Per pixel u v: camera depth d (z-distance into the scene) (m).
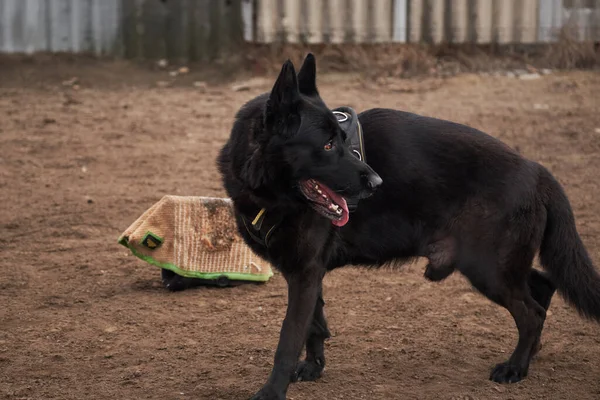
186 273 5.63
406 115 4.30
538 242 4.18
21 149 9.65
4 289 5.63
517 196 4.09
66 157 9.40
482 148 4.16
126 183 8.47
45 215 7.41
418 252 4.26
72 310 5.27
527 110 11.17
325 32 13.75
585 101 11.60
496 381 4.23
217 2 14.36
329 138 3.86
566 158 9.27
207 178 8.63
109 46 14.51
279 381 3.77
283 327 3.89
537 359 4.52
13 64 13.82
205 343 4.74
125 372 4.31
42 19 14.27
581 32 13.84
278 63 13.52
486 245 4.10
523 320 4.18
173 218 5.71
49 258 6.32
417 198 4.14
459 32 13.91
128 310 5.27
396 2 13.75
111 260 6.30
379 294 5.63
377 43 13.83
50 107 11.70
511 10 13.80
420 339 4.83
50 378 4.22
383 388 4.14
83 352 4.59
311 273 3.98
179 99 12.27
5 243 6.68
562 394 4.09
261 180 3.87
